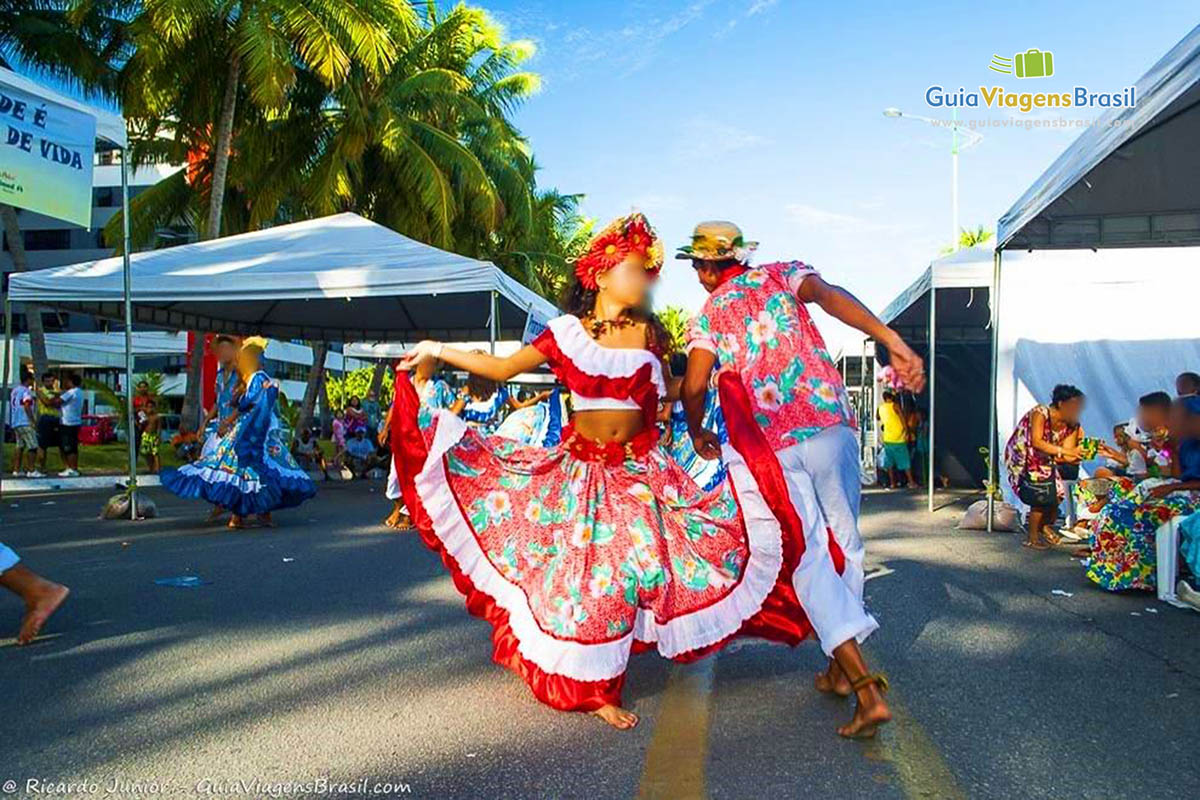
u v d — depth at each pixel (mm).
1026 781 3025
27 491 14531
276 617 5496
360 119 22734
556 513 3795
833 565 3520
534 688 3592
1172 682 4113
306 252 12766
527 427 7324
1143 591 6191
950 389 15680
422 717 3719
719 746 3379
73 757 3289
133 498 10531
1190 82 5484
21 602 5836
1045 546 8266
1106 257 11625
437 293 11695
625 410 3715
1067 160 7395
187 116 21891
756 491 3527
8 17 21500
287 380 56750
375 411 21484
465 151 24984
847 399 3730
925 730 3508
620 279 3680
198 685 4137
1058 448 8133
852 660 3396
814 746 3359
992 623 5277
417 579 6770
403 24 23484
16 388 17953
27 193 8344
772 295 3676
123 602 5891
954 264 11258
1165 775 3064
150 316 15445
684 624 3658
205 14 19266
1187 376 7898
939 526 9969
